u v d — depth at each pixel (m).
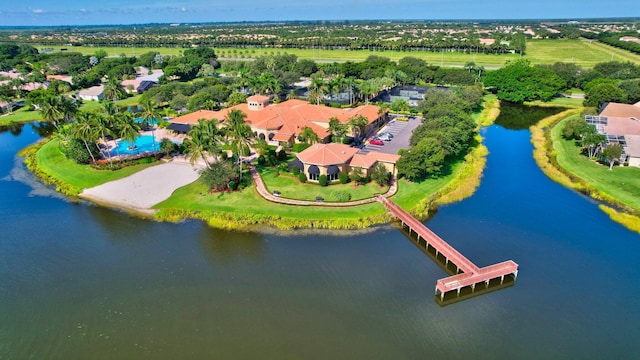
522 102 151.12
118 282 51.41
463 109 119.19
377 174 74.50
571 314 45.81
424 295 48.59
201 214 66.88
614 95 125.56
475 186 77.00
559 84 151.12
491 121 125.25
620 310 46.41
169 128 108.38
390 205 66.56
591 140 86.94
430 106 121.62
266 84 143.75
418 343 41.72
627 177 78.69
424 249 57.66
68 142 91.06
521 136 110.25
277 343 41.62
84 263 55.44
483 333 43.16
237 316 45.28
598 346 41.56
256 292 49.03
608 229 62.62
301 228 62.56
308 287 49.81
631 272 52.84
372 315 45.38
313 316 45.16
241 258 55.84
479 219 65.56
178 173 83.44
